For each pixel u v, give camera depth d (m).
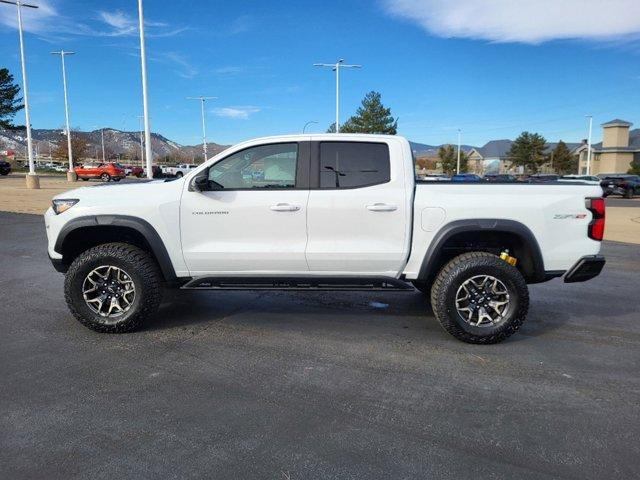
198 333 5.15
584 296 6.89
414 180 4.96
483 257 4.84
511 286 4.82
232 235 4.97
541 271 4.92
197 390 3.87
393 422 3.43
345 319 5.67
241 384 3.98
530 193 4.90
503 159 99.50
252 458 2.99
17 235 11.80
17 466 2.88
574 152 85.75
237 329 5.29
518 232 4.81
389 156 4.95
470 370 4.30
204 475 2.82
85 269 4.97
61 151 88.81
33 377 4.06
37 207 18.27
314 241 4.93
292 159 4.99
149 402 3.67
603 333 5.30
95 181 44.12
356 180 4.95
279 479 2.80
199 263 5.03
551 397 3.82
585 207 4.90
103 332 5.09
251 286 5.10
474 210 4.85
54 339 4.92
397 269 4.99
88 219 4.94
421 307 6.17
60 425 3.33
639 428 3.39
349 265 4.96
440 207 4.85
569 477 2.86
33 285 7.05
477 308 4.90
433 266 5.00
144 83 22.94
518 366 4.40
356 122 52.38
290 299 6.49
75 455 3.00
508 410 3.61
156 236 4.95
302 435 3.25
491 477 2.84
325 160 4.96
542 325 5.56
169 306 6.11
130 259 4.97
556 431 3.34
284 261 4.96
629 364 4.47
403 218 4.88
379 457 3.02
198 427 3.33
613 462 3.00
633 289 7.32
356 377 4.14
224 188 5.02
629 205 29.61
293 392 3.85
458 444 3.17
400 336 5.13
